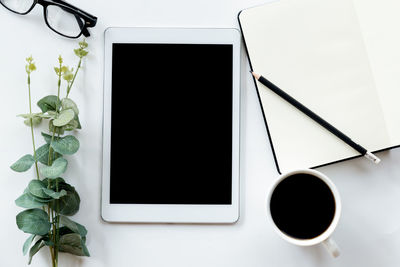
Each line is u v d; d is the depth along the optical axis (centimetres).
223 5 62
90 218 62
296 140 59
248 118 62
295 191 55
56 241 59
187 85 60
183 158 60
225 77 60
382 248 61
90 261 62
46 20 62
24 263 62
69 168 62
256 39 60
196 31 60
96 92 63
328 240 53
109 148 60
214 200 60
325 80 59
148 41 61
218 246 61
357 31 59
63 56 63
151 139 60
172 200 60
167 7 62
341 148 59
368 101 59
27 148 63
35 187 56
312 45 59
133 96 60
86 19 61
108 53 60
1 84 63
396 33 59
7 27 63
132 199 60
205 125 60
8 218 63
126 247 62
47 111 59
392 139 59
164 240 61
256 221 61
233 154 60
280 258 61
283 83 60
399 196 61
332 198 54
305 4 59
